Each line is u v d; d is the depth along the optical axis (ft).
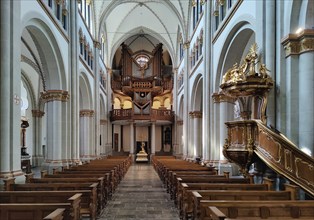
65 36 49.67
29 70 78.69
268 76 26.66
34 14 35.73
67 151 49.80
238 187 24.00
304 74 25.38
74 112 52.37
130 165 93.81
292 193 20.47
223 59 47.65
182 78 94.38
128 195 39.42
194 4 72.95
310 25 25.32
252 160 26.81
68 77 51.72
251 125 26.37
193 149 77.61
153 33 103.96
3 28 26.40
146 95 112.78
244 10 36.58
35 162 83.41
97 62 78.89
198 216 19.26
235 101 39.01
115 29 100.89
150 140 119.75
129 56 115.24
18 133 27.89
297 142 25.75
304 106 25.31
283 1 27.12
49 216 13.05
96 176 33.55
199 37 65.57
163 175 49.85
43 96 48.42
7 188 24.47
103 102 101.86
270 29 27.78
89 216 26.27
